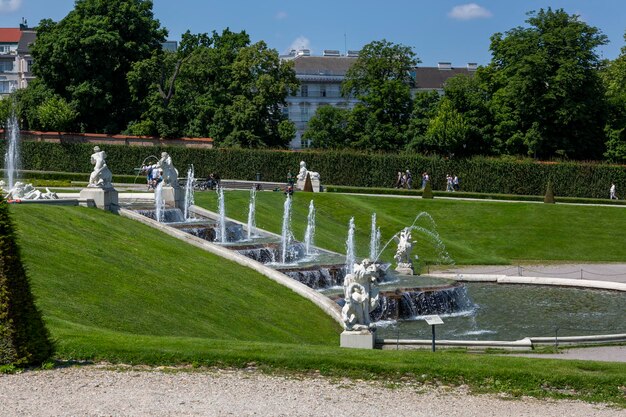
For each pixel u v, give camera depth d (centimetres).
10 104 10944
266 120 11788
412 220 8150
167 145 10181
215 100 11438
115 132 10762
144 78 10769
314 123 12800
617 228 8012
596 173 10056
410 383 2494
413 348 3606
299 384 2428
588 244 7612
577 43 11125
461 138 11119
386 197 8838
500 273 6359
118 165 9981
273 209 7594
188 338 2911
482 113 11438
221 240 6191
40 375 2403
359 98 12462
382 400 2309
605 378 2519
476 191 10212
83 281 3812
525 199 9362
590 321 4569
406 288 4856
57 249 4194
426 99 12262
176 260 4734
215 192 7875
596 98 11125
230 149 10162
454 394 2409
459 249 7244
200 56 11662
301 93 16562
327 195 8312
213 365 2573
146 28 11238
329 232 7338
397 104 12194
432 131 11231
